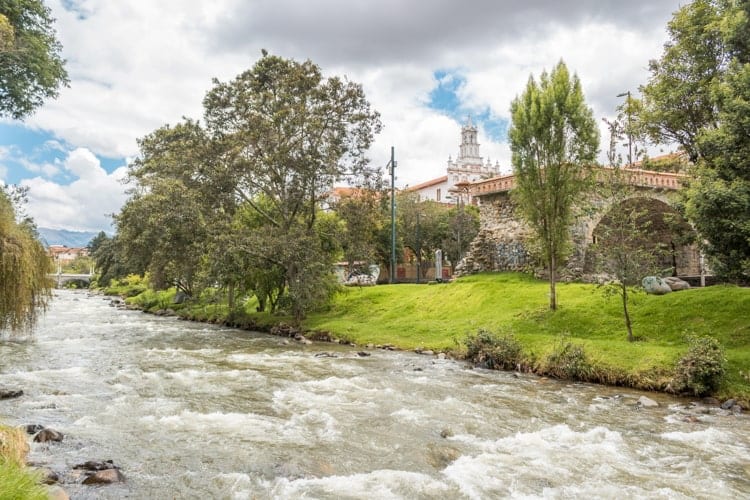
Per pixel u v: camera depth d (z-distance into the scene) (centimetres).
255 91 3466
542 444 1052
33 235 2108
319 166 3344
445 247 6831
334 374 1836
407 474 860
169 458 923
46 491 634
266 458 930
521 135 2581
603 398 1497
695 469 926
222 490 783
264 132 3262
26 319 2045
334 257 3878
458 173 13688
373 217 3669
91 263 15662
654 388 1596
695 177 2170
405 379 1744
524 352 2009
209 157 3447
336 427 1142
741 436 1133
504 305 2789
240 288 4059
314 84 3425
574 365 1784
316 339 2984
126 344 2723
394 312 3328
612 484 845
